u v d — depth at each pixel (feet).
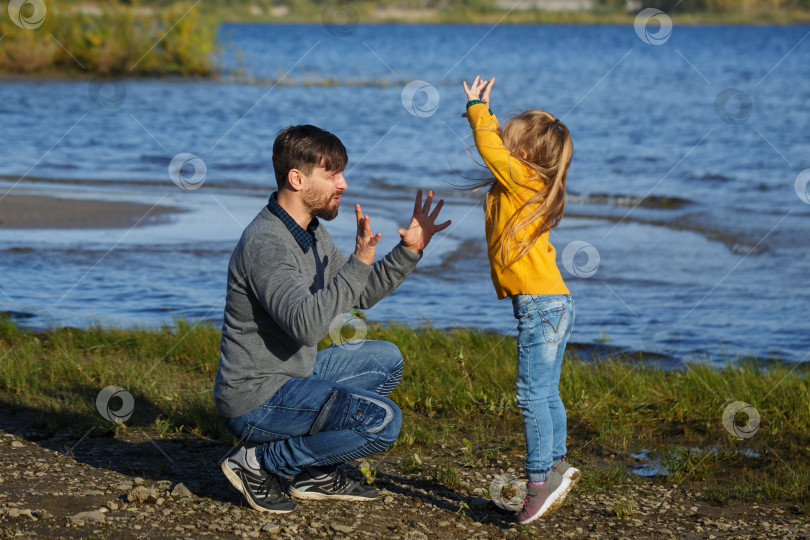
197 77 237.04
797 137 141.49
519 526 21.52
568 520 22.20
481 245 63.82
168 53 237.25
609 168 110.73
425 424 29.96
